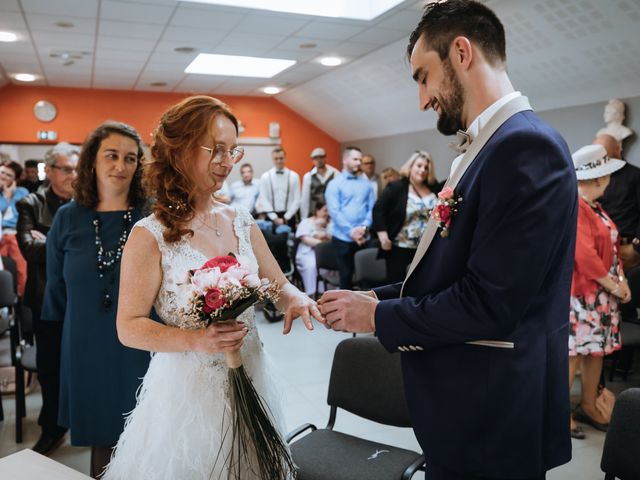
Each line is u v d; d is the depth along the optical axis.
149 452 1.39
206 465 1.38
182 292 1.36
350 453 1.99
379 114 8.20
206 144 1.37
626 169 4.34
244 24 5.25
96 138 2.07
